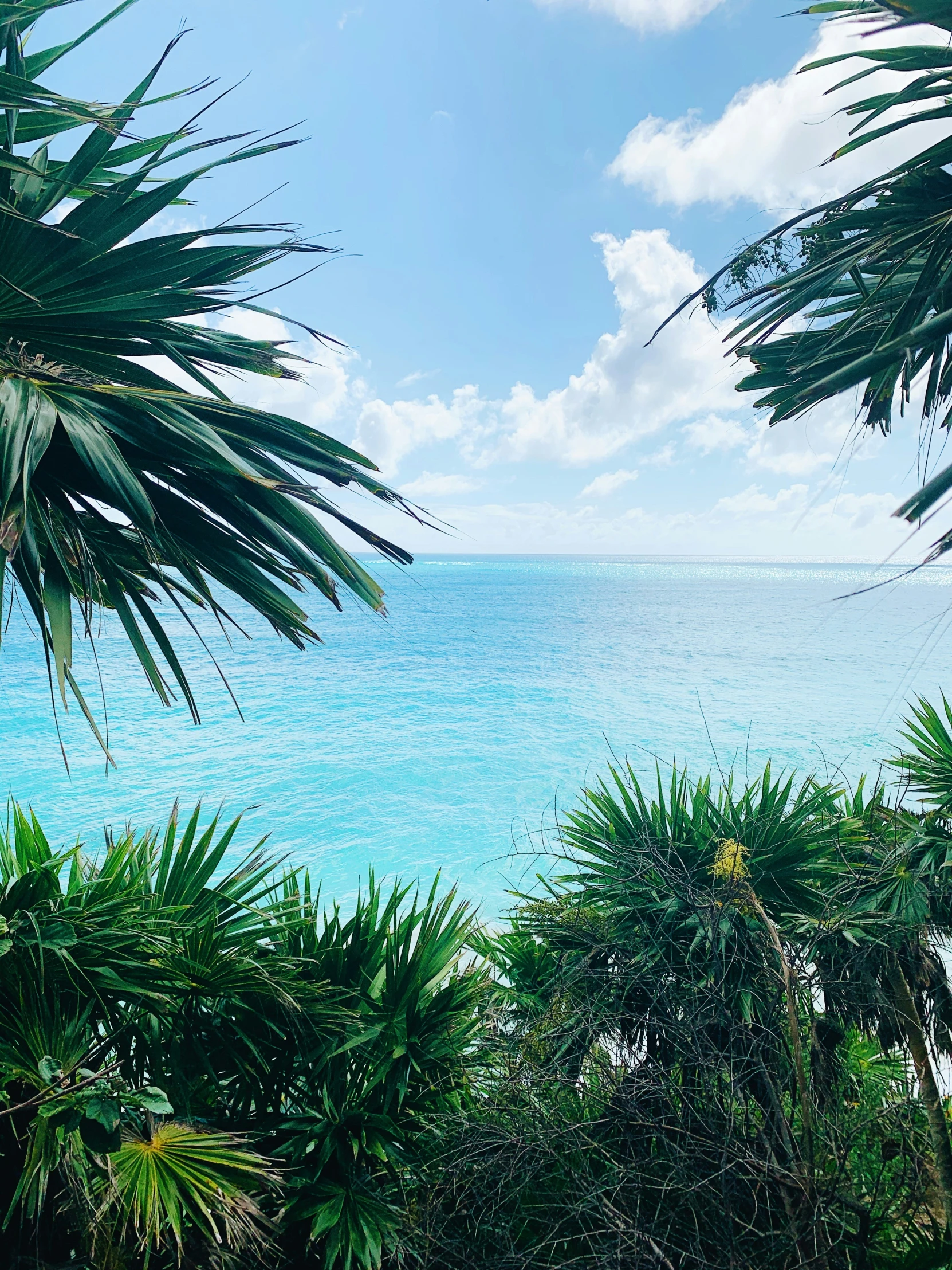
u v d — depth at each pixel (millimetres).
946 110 2092
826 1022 3357
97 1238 2518
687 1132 2785
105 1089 2412
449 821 21828
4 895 2783
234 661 58500
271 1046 3254
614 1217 2701
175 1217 2395
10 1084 2588
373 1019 3561
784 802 4023
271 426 2461
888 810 4305
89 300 2369
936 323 1692
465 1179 3053
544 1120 3104
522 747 30922
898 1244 3047
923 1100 3221
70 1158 2381
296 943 3730
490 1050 3469
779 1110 2936
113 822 20672
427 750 30422
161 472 2471
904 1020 3305
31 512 2289
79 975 2719
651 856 3715
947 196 2199
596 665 56344
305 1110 3410
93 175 2521
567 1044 3227
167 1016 2979
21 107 2049
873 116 2203
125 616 2592
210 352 2789
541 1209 3139
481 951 4168
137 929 2846
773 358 2691
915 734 4383
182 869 3363
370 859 18750
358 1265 2961
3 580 1985
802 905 3736
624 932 3584
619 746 30703
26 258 2232
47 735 31609
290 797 24188
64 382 2223
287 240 2477
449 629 83875
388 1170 3252
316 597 116750
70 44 2363
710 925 3219
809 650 64312
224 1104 3338
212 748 30438
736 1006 3188
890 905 3576
